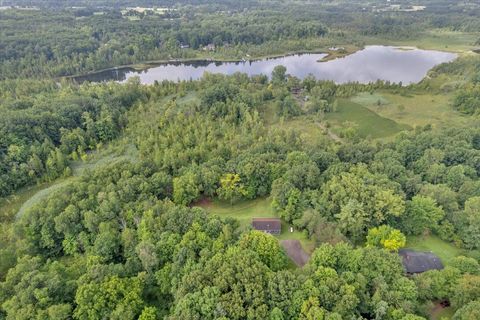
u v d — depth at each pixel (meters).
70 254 95.19
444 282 76.00
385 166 114.81
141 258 80.31
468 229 93.12
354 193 98.56
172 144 140.25
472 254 88.00
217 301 67.75
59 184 131.25
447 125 171.38
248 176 113.12
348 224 94.25
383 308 68.31
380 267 77.25
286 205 104.56
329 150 126.12
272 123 176.50
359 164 113.31
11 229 97.06
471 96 188.50
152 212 93.62
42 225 95.81
